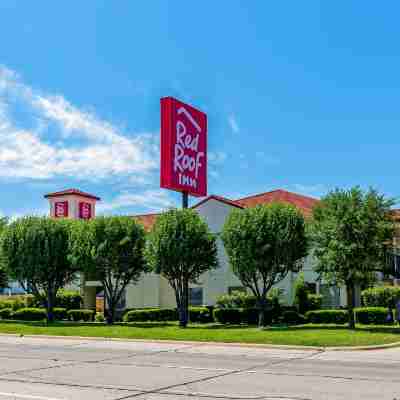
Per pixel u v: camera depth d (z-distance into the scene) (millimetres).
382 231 25578
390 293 31703
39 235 35031
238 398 10453
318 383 12070
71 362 16359
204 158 37031
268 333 23328
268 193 42094
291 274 34844
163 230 30312
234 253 28141
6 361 16625
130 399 10438
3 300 45594
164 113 34250
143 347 21172
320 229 26219
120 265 32781
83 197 50375
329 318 29844
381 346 19703
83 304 42375
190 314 33969
